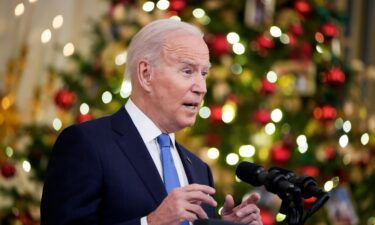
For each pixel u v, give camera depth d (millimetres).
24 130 10109
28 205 10016
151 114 5336
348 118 10883
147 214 5043
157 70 5250
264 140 9883
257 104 9977
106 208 5043
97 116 9773
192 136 9734
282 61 10250
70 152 5109
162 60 5242
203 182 5656
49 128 9961
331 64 10719
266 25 10297
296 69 10352
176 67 5227
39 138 9898
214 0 10219
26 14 11031
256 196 5168
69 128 5215
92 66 10094
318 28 10586
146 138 5309
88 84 10094
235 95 9938
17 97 10695
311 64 10375
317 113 10344
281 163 9570
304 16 10359
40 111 10516
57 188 5027
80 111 9789
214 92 9812
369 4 13703
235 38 9953
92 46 10266
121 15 10141
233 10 10328
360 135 10984
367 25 13656
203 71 5285
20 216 9945
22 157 9891
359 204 10867
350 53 13367
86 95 9914
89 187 4988
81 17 11039
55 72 10172
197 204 4770
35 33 10938
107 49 10102
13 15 11070
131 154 5188
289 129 10266
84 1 11109
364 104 11539
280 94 10289
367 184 10867
